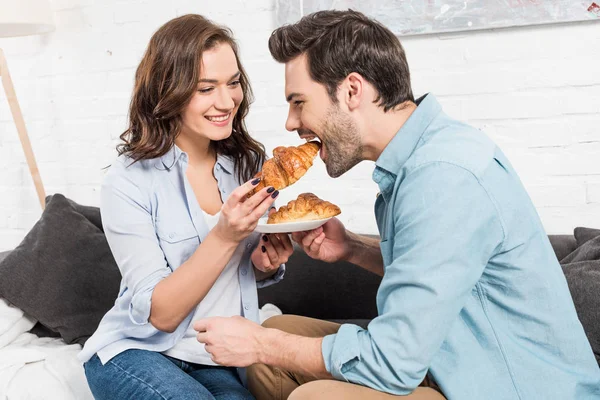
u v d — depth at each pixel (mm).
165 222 1513
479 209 1130
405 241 1160
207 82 1436
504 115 2166
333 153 1314
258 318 1610
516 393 1182
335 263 2168
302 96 1276
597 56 2053
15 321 2016
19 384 1733
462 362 1192
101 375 1425
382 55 1238
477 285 1205
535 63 2113
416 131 1258
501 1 2084
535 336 1198
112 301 2107
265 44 2420
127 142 1564
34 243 2127
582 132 2100
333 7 2264
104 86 2707
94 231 2213
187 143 1571
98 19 2668
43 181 2881
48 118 2830
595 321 1615
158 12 2572
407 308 1121
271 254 1557
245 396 1440
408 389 1154
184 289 1359
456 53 2184
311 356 1211
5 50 2852
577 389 1199
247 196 1356
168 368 1405
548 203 2156
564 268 1740
